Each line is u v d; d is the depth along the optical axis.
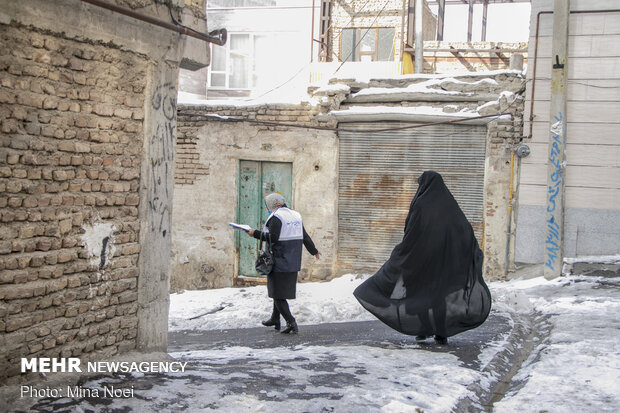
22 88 4.29
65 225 4.62
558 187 11.63
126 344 5.27
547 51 12.04
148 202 5.40
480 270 6.45
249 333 8.26
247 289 13.13
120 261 5.16
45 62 4.45
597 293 9.86
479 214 12.65
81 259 4.77
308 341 7.37
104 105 4.95
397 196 13.15
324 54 25.38
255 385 4.65
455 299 6.32
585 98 11.82
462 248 6.41
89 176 4.83
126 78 5.16
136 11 5.11
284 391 4.52
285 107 13.62
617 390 4.73
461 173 12.73
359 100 13.34
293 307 9.90
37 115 4.40
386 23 25.05
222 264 14.18
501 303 9.46
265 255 7.82
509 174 12.34
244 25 27.25
